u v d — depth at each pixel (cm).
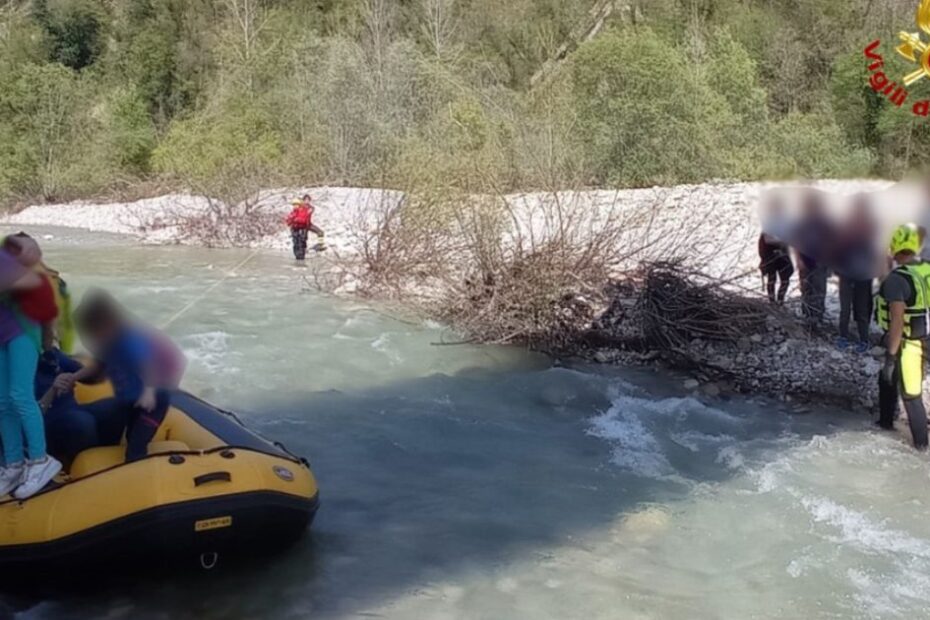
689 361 1041
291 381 993
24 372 536
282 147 3025
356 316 1285
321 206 2245
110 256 1933
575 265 1154
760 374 995
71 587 546
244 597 545
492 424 863
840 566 594
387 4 4066
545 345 1129
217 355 1088
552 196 1272
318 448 796
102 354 569
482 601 548
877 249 998
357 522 654
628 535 639
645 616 534
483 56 3844
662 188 1692
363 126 2812
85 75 4125
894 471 755
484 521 658
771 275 1107
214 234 2153
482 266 1191
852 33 3098
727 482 732
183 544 533
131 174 3300
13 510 534
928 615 537
